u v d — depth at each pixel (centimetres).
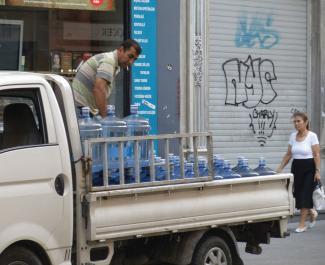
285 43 2184
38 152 950
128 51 1273
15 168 922
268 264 1515
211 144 1127
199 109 1980
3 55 1803
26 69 1827
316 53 2227
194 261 1138
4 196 904
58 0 1828
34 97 983
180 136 1097
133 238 1044
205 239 1153
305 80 2223
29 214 930
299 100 2219
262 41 2138
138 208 1035
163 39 1919
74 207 995
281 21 2172
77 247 993
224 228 1180
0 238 895
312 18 2223
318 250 1678
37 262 947
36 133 975
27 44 1823
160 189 1055
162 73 1920
